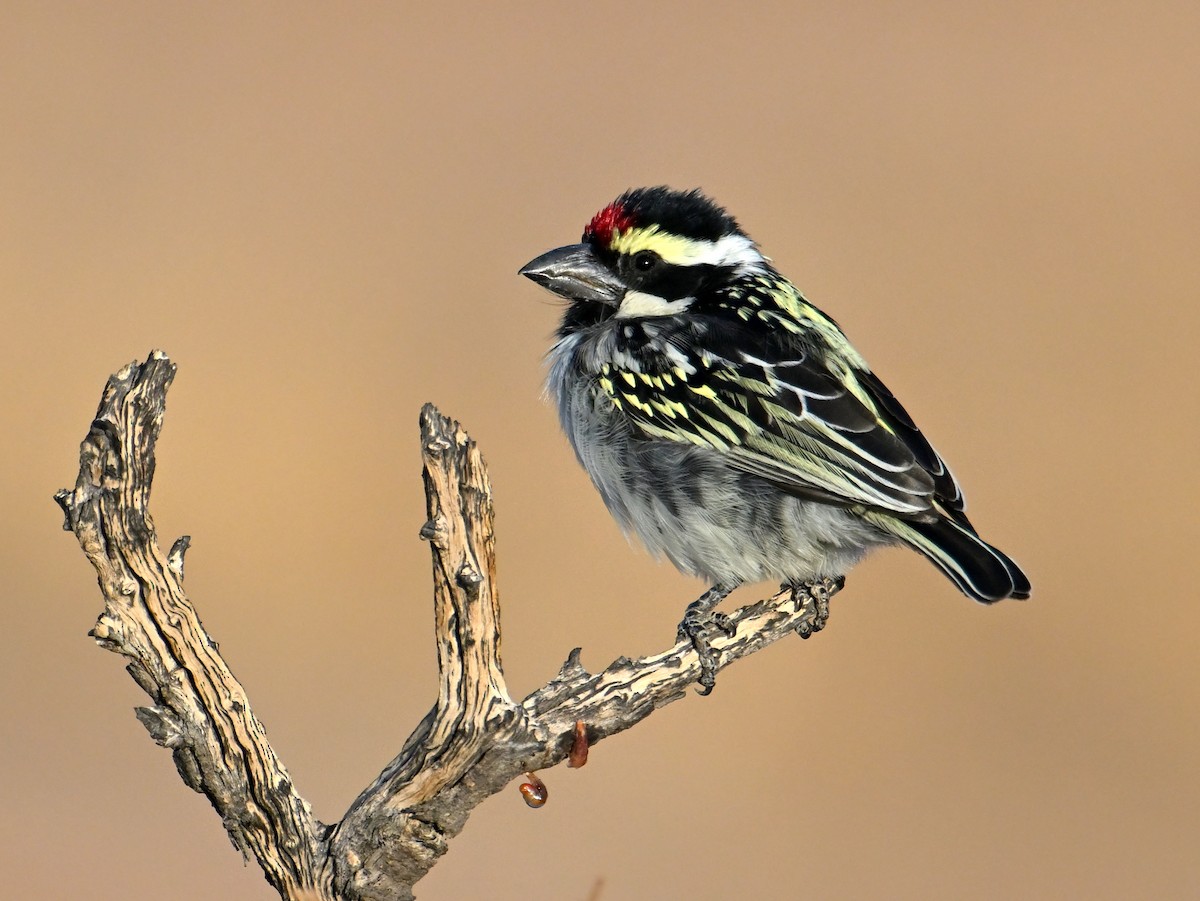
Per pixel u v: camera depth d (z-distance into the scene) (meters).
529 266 11.96
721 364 10.72
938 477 10.58
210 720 6.20
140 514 6.11
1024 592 9.85
